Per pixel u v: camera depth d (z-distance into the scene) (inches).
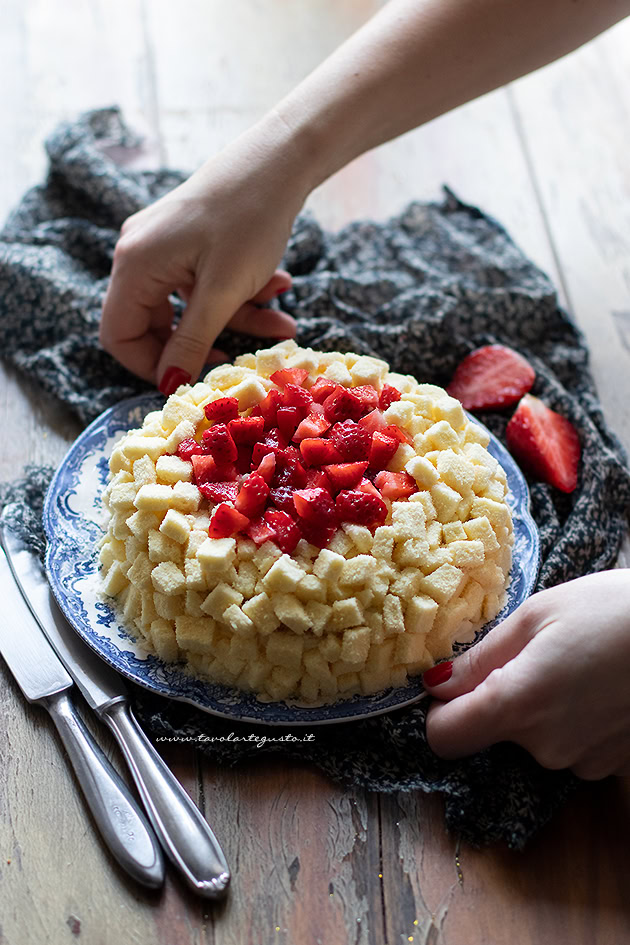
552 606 26.0
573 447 33.1
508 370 34.2
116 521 27.9
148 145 41.4
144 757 26.6
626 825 26.9
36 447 33.4
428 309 35.3
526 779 26.8
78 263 36.7
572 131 43.3
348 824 26.7
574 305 37.5
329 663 26.6
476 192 40.9
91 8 46.4
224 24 46.2
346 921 25.5
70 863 26.0
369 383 29.8
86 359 34.7
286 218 31.5
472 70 31.8
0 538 30.5
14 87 43.0
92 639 27.7
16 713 28.1
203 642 26.6
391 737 27.2
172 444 28.4
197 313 31.3
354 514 27.0
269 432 28.5
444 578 26.8
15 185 39.9
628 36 47.0
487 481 28.4
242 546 26.8
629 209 40.5
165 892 25.6
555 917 25.7
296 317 35.4
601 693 25.1
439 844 26.5
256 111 43.0
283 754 27.5
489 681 25.9
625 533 32.2
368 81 31.4
